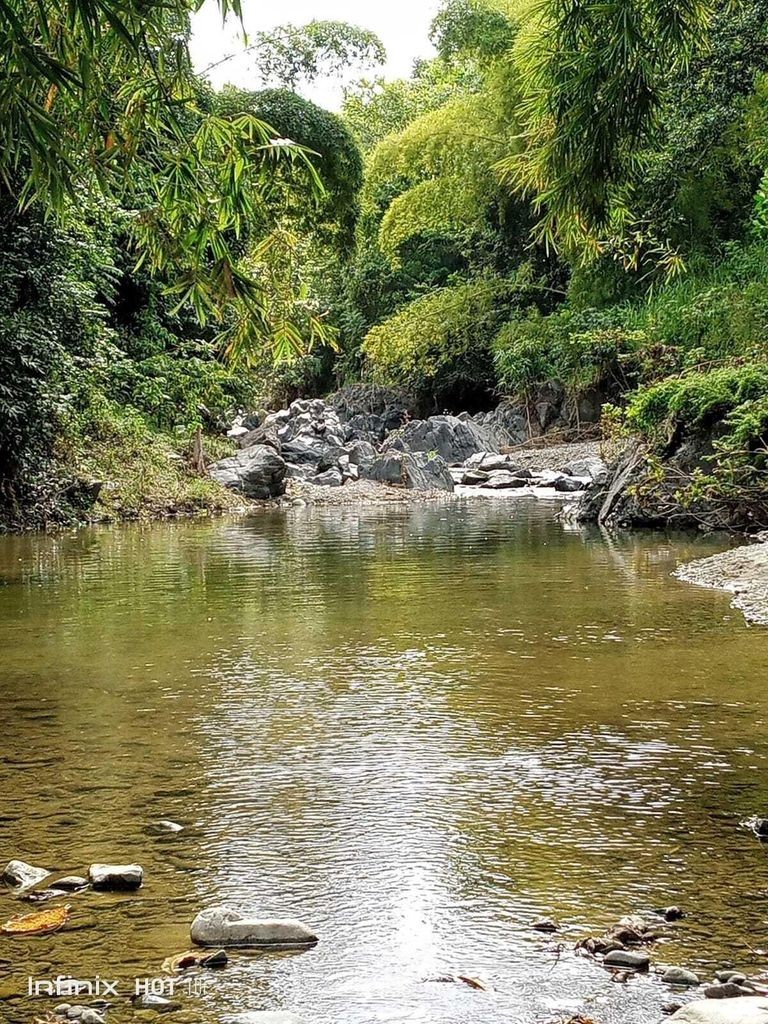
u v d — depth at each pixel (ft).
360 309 144.77
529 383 106.73
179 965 8.47
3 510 47.29
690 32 15.48
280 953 8.70
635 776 12.94
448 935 8.98
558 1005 7.83
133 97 13.64
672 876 10.09
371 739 14.57
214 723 15.46
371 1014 7.73
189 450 69.10
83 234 50.72
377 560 35.06
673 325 62.28
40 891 9.83
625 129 15.05
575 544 39.27
